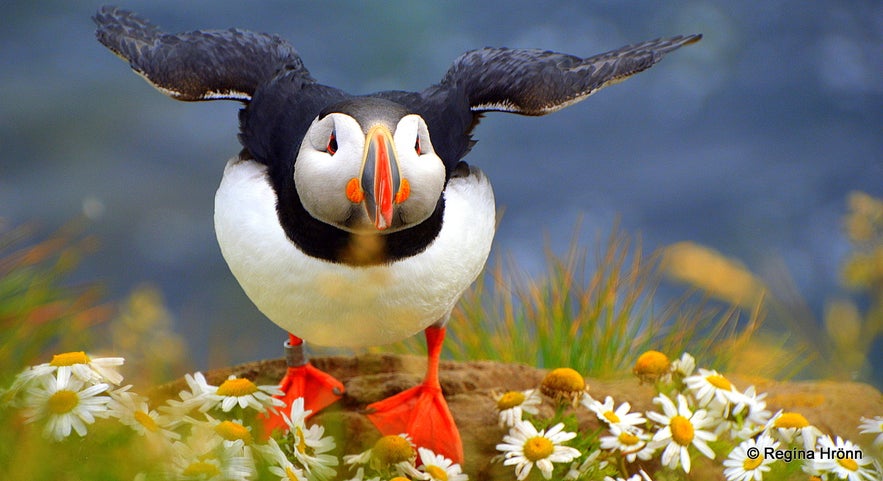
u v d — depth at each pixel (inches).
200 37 312.2
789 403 330.3
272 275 268.7
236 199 272.8
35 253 351.6
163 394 305.7
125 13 331.6
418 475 265.0
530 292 450.3
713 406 287.6
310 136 253.1
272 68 301.4
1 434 224.2
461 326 442.0
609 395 327.3
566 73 309.9
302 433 262.5
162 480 217.2
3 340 297.6
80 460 225.1
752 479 261.3
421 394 316.5
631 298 437.4
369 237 257.4
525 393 294.8
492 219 295.0
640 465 291.1
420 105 281.9
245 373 344.5
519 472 271.3
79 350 306.3
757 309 429.1
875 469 268.5
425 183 247.9
